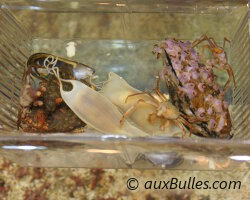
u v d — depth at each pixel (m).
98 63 0.32
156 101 0.29
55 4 0.32
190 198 0.29
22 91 0.29
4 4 0.31
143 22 0.32
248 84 0.29
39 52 0.32
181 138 0.25
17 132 0.27
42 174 0.30
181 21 0.32
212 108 0.28
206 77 0.29
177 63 0.30
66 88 0.29
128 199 0.29
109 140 0.24
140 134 0.27
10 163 0.30
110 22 0.33
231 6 0.31
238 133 0.28
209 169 0.29
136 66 0.32
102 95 0.28
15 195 0.29
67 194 0.29
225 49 0.32
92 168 0.30
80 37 0.33
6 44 0.30
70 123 0.28
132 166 0.28
